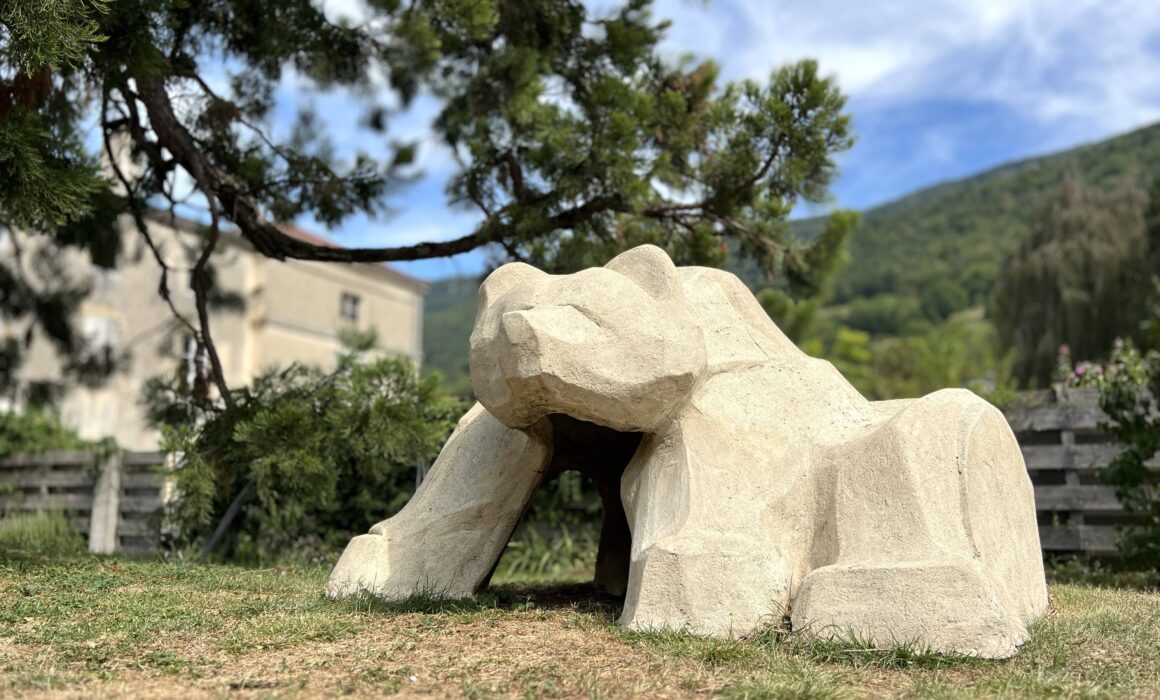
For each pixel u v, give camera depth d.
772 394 4.45
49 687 2.95
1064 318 20.20
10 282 11.98
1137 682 3.18
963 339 25.61
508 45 8.36
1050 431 7.78
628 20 8.37
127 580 5.26
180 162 7.55
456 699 2.91
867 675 3.24
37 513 10.25
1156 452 6.78
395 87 9.34
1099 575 6.81
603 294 4.06
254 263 23.31
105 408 20.23
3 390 12.51
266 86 8.45
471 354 4.18
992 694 3.00
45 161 5.22
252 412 7.29
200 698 2.86
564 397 3.96
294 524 8.56
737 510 4.00
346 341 8.33
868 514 3.86
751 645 3.55
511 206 7.26
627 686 3.05
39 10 4.68
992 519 3.99
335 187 7.96
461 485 4.82
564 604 4.89
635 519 4.20
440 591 4.59
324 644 3.65
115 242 9.47
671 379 4.01
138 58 5.90
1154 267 20.14
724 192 7.49
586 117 7.30
